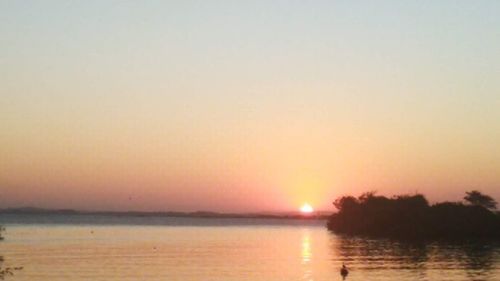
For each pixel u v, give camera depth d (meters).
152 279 96.88
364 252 156.38
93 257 134.62
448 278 99.62
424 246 180.62
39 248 163.12
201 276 101.44
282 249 169.38
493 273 106.19
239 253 152.25
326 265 120.38
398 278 99.75
